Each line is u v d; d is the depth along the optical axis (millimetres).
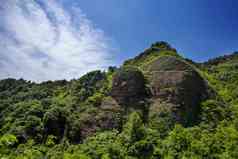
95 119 56594
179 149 43125
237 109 59188
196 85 60406
